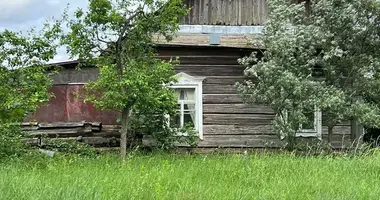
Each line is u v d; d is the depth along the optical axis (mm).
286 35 15273
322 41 15367
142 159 12797
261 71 15367
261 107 17312
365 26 15797
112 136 16781
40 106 17219
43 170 10562
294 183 8906
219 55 17328
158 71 13625
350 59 15680
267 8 18391
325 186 8680
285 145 15695
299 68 15383
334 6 15766
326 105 14586
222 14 18328
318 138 16984
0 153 12312
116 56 14055
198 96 17172
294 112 15156
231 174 9867
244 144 17141
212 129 17172
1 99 12820
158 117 16125
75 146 15273
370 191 8328
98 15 13531
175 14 14242
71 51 13734
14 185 7574
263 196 7844
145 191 7875
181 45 17000
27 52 13320
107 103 13539
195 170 10219
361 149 13602
